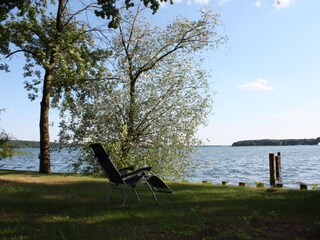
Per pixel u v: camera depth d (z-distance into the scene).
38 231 5.20
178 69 19.00
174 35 19.92
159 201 8.10
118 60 19.06
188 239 4.85
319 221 5.67
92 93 18.55
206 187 10.96
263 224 5.61
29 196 8.73
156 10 12.27
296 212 6.56
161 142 18.25
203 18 20.02
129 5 12.58
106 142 17.55
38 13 18.06
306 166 43.72
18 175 14.60
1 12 14.04
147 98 18.83
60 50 17.11
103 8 12.17
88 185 11.22
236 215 6.35
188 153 18.56
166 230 5.27
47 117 17.39
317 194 9.14
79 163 17.81
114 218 6.16
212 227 5.40
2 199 8.15
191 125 18.30
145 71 19.30
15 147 17.11
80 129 18.16
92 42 18.72
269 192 9.80
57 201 8.08
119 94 18.58
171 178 18.53
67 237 4.85
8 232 5.13
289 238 4.84
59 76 18.22
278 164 23.97
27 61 19.08
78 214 6.62
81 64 17.66
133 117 18.44
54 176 14.66
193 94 18.78
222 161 57.72
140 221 5.90
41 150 17.14
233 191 9.97
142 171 7.87
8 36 17.34
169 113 18.70
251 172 35.19
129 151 18.14
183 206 7.35
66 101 19.73
